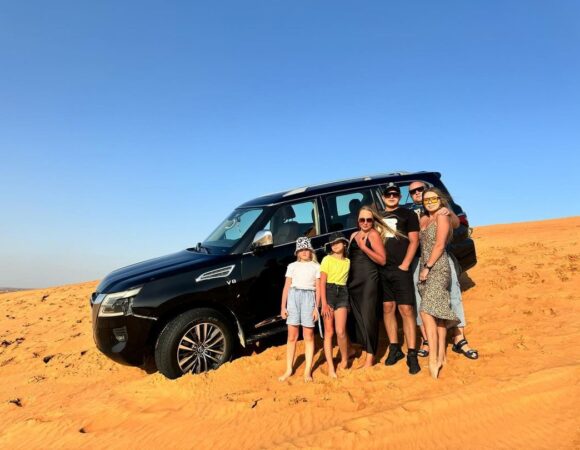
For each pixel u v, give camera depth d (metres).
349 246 5.18
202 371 5.55
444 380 4.50
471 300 7.52
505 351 5.03
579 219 25.89
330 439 3.66
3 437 4.66
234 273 5.77
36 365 7.84
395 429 3.74
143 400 4.93
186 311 5.54
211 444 3.99
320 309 5.59
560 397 3.93
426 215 5.13
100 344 5.54
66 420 4.75
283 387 4.83
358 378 4.79
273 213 6.27
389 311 5.13
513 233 20.62
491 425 3.71
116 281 5.70
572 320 5.88
